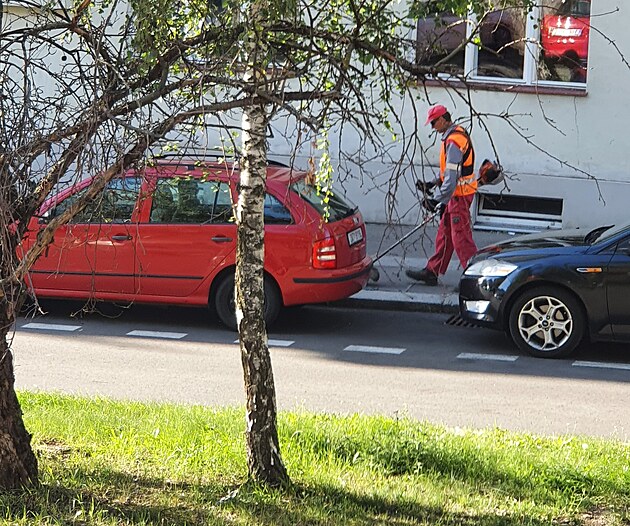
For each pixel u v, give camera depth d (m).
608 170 17.59
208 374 10.55
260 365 6.42
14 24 6.39
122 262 12.58
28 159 5.12
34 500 5.98
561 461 7.18
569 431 8.73
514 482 6.80
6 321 5.85
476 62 17.73
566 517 6.20
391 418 8.34
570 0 17.38
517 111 17.75
